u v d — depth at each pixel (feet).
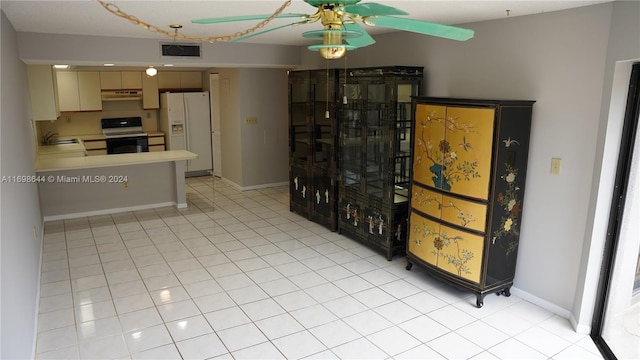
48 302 12.16
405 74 14.05
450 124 11.84
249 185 25.58
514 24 11.84
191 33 15.23
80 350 9.99
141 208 21.58
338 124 16.99
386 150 14.53
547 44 11.12
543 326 11.13
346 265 14.84
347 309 11.93
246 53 19.47
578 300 10.89
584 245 10.73
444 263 12.59
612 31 9.75
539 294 12.11
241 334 10.71
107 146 27.61
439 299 12.51
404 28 5.61
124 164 19.63
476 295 12.01
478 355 9.93
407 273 14.21
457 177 11.85
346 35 5.50
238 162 25.46
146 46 17.21
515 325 11.18
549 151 11.38
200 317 11.47
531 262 12.20
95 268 14.48
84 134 28.37
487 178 11.23
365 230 16.19
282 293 12.83
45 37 15.47
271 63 20.25
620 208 10.14
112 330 10.82
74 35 15.90
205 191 25.31
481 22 12.71
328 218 18.42
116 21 12.92
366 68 14.93
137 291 12.88
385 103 14.32
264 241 17.15
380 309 11.94
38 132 24.80
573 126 10.80
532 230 12.06
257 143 25.30
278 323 11.21
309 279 13.76
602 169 10.10
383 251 15.39
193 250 16.19
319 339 10.52
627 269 10.39
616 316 10.59
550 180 11.44
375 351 10.05
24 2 9.84
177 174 21.54
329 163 17.78
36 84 18.58
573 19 10.53
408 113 14.61
